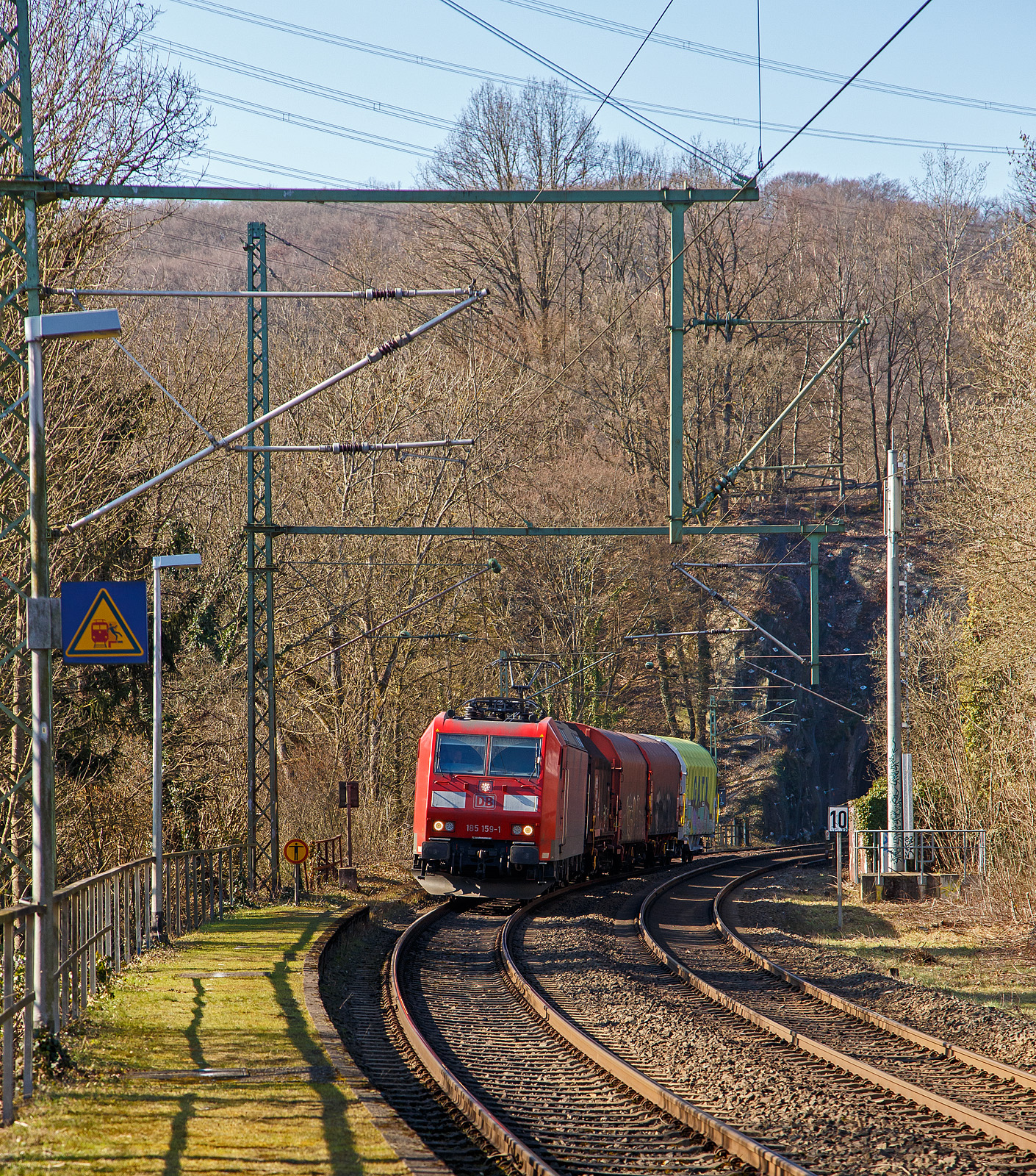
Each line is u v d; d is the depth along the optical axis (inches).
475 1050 1318.9
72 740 3043.8
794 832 7578.7
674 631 6624.0
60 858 3132.4
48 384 2608.3
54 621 1145.4
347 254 6176.2
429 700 4948.3
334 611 4217.5
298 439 4564.5
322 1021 1334.9
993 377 3253.0
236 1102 970.1
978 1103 1099.9
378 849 4062.5
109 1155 810.2
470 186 6373.0
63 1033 1207.6
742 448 6865.2
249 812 2696.9
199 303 6343.5
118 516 3117.6
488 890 2805.1
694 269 7559.1
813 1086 1154.7
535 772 2773.1
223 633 4040.4
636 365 6510.8
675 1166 915.4
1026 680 2979.8
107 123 2785.4
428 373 4739.2
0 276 2511.1
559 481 5620.1
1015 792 2898.6
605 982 1781.5
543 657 5123.0
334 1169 796.0
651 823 4313.5
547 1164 885.8
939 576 5019.7
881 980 1835.6
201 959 1784.0
